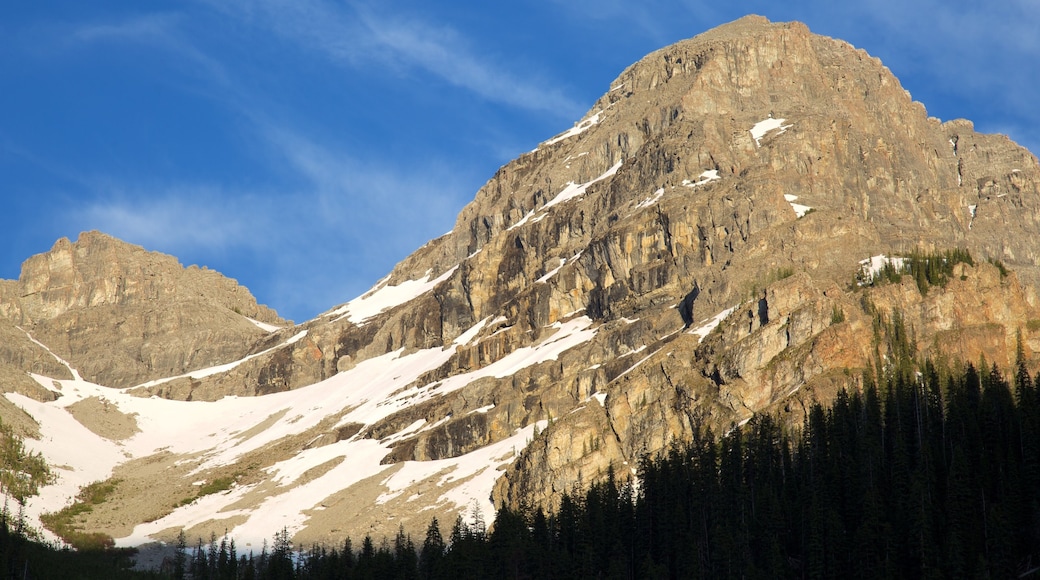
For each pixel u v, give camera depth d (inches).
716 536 6806.1
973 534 6412.4
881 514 6653.5
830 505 6840.6
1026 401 7165.4
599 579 7101.4
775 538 6648.6
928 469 6815.9
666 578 6855.3
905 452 7037.4
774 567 6530.5
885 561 6382.9
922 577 6240.2
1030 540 6368.1
